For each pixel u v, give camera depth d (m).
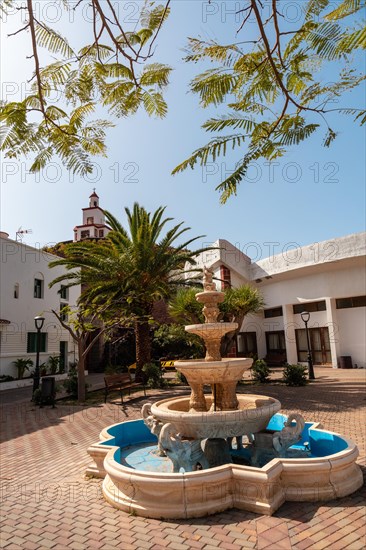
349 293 21.59
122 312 15.80
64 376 23.02
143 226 15.26
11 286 20.28
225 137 2.36
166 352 25.03
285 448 5.26
